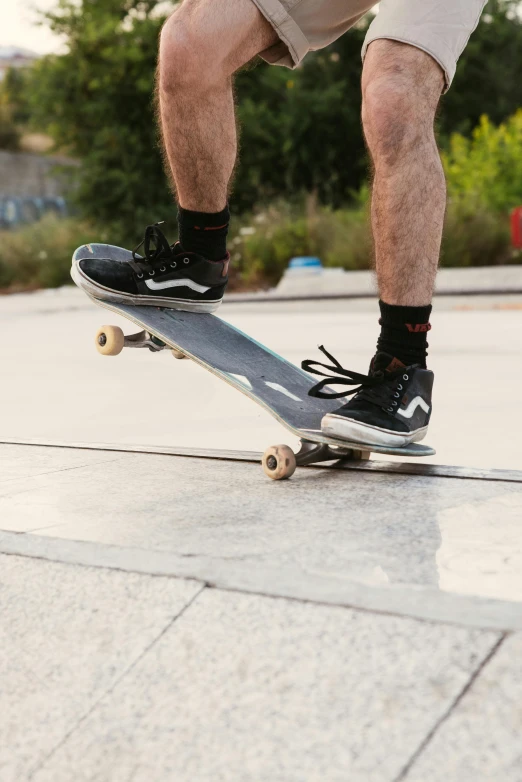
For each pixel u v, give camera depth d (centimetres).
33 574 128
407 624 100
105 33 1761
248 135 1772
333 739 90
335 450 196
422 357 185
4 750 102
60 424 304
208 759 93
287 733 93
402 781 84
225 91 194
